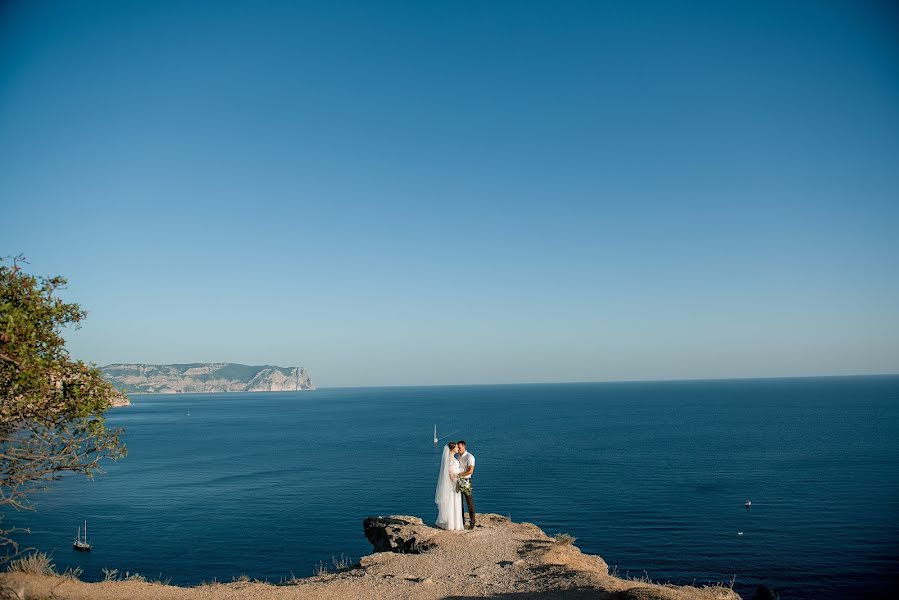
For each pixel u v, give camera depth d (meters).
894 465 71.81
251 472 73.94
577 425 140.62
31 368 7.35
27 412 7.76
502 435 118.31
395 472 72.69
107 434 8.63
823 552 39.09
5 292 7.80
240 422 165.00
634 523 46.44
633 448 93.75
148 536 44.19
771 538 42.28
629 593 8.97
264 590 10.32
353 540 42.88
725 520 47.25
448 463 15.48
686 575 35.03
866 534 42.91
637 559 37.97
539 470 71.31
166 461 85.12
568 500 54.22
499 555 12.71
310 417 186.25
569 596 9.54
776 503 53.03
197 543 42.25
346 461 83.62
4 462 7.85
